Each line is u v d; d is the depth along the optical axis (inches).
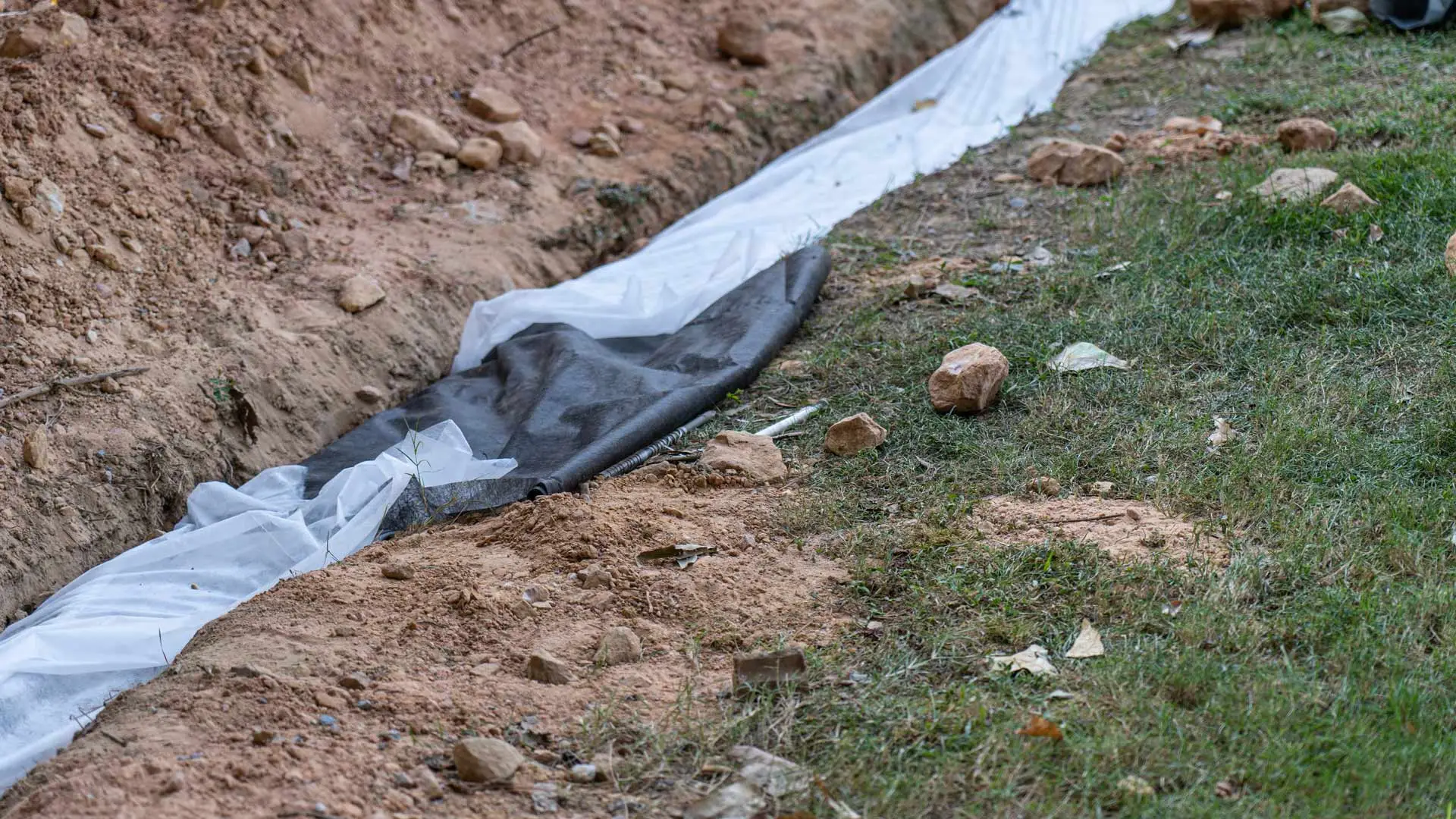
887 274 267.7
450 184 307.0
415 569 169.8
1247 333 214.4
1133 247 256.7
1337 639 138.3
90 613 176.2
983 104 373.1
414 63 333.7
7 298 223.8
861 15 413.1
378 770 126.0
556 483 191.3
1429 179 254.5
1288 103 322.7
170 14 300.7
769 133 359.9
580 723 134.9
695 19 397.7
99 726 139.9
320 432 231.3
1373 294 218.2
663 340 249.4
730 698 138.5
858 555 166.9
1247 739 123.9
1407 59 342.3
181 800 118.5
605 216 309.4
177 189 266.8
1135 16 428.1
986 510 175.5
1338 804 114.7
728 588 161.2
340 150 303.0
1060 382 207.0
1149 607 147.2
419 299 261.4
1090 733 126.9
